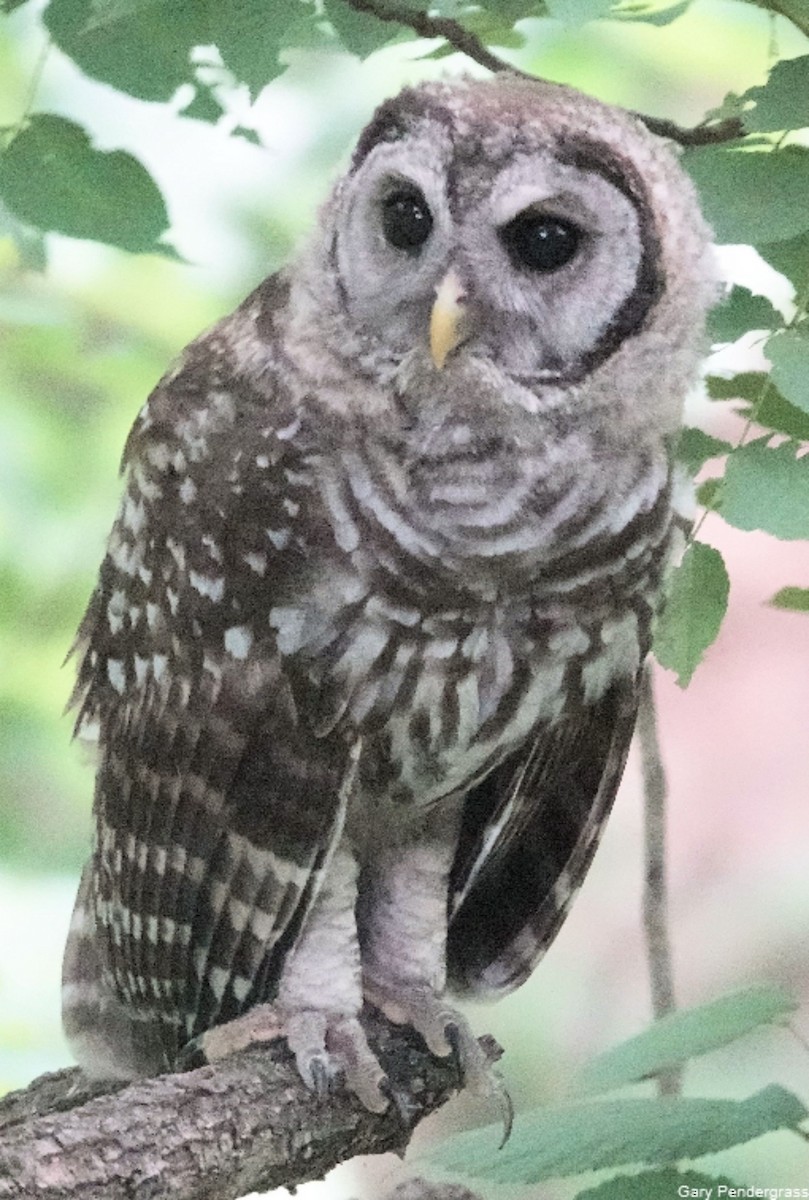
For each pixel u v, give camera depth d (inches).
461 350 202.2
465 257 202.2
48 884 220.4
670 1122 199.9
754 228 200.7
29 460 221.6
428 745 204.4
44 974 219.9
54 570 221.3
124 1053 207.5
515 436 202.5
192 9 201.3
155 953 205.2
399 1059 204.2
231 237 222.5
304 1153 202.1
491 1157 200.2
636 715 205.8
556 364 202.7
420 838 206.5
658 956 208.7
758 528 200.1
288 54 209.5
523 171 201.9
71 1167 199.0
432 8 202.4
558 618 203.6
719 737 324.5
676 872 314.5
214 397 204.1
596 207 202.2
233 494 203.5
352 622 203.2
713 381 203.2
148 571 204.8
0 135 202.4
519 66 218.2
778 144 201.3
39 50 211.0
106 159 202.2
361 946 206.4
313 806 203.6
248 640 203.6
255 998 204.2
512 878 207.9
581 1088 201.3
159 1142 200.1
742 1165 217.8
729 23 218.7
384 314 202.7
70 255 221.1
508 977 207.8
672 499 203.8
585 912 297.6
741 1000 201.9
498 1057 205.2
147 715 205.0
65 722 221.0
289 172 222.5
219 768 204.1
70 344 220.2
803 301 201.5
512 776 206.2
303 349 203.3
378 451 202.7
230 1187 200.8
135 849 205.3
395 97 203.0
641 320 202.8
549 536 202.7
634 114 203.5
